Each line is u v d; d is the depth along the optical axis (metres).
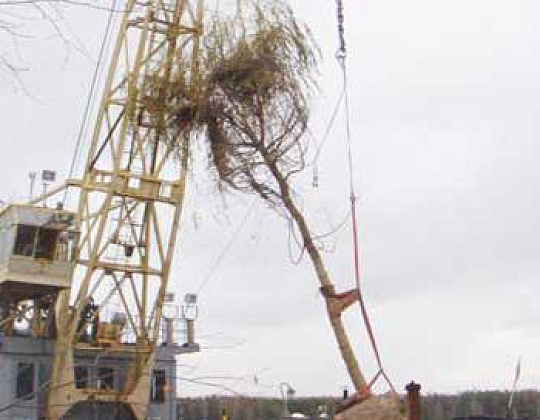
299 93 12.77
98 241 37.81
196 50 14.13
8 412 37.44
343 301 10.61
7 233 36.75
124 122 36.34
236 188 12.20
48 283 36.66
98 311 39.34
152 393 40.44
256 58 12.80
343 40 14.02
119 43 36.78
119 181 38.25
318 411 32.38
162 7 36.41
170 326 42.00
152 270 39.25
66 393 37.34
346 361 10.27
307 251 11.16
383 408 9.71
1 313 40.38
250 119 12.48
